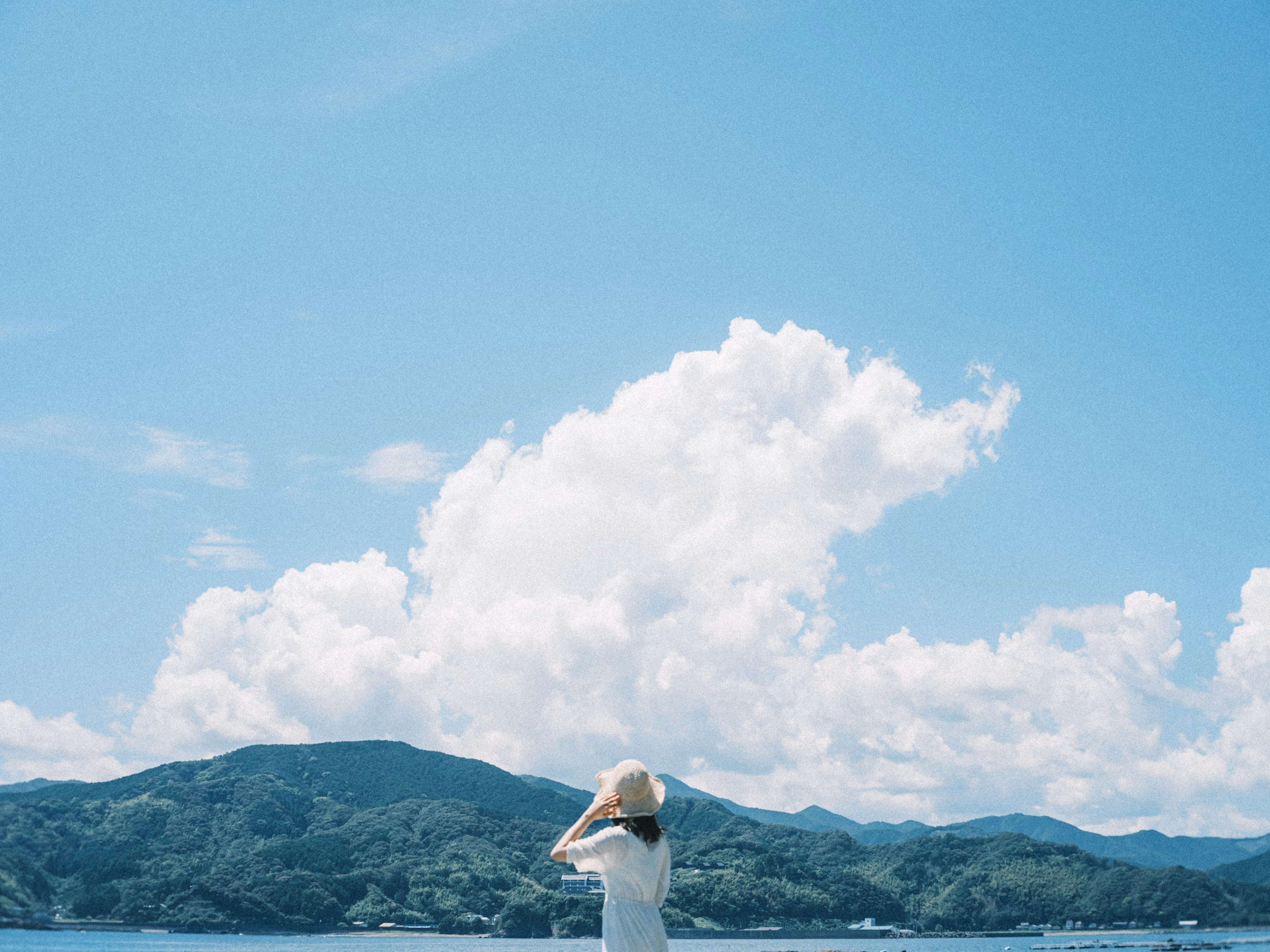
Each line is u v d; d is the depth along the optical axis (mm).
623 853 5164
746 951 54219
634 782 5379
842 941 53688
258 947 50625
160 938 26453
